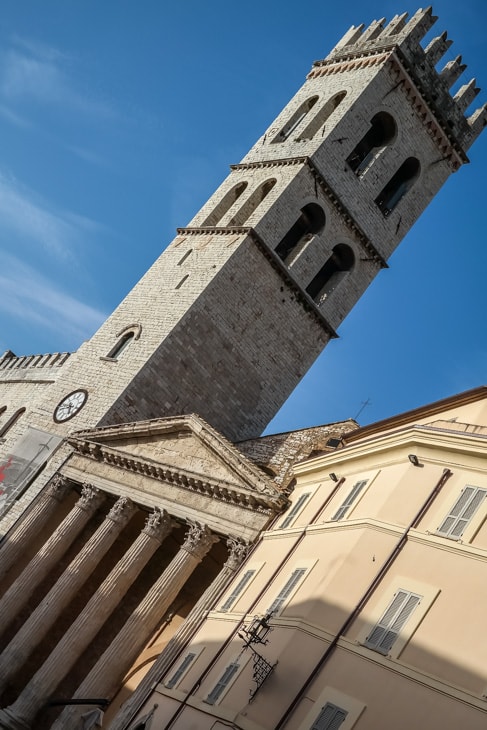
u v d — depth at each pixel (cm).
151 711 4112
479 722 2630
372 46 7419
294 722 3097
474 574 2961
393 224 7219
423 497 3372
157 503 5266
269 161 7169
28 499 6053
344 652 3119
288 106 7750
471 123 7656
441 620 2931
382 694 2900
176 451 5406
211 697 3731
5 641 5600
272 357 6694
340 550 3547
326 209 6862
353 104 6981
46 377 7688
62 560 5819
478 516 3111
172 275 6881
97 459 5866
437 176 7519
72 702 4681
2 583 5797
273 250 6606
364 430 4659
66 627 5694
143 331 6556
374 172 7056
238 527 4744
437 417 4031
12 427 7494
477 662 2745
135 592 5725
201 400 6400
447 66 7494
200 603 4497
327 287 7038
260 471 4847
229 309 6481
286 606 3650
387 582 3198
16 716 4884
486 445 3244
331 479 4244
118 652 4734
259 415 6669
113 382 6306
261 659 3472
